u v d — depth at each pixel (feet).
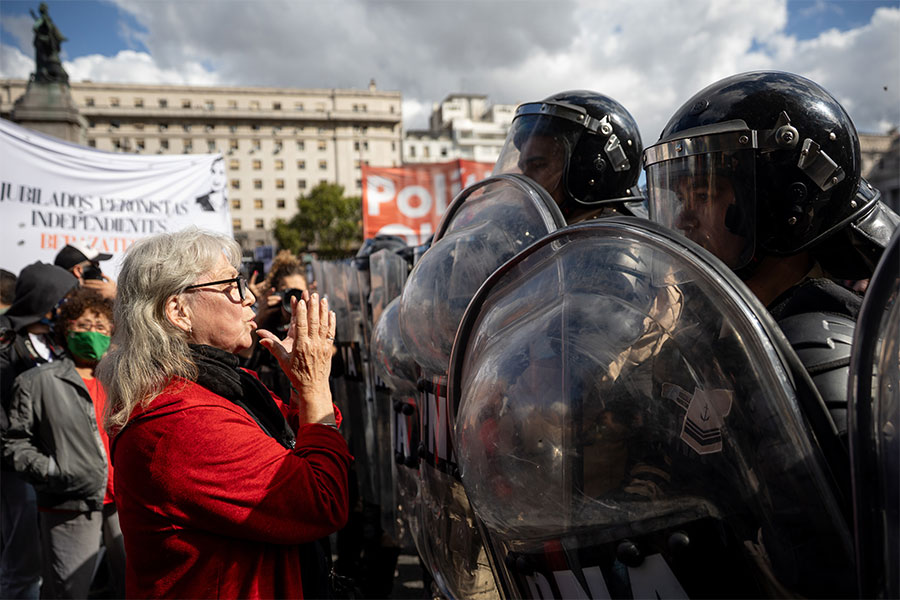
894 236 2.42
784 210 3.55
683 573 2.74
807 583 2.54
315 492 4.14
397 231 24.68
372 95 240.32
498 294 3.94
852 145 3.63
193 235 4.69
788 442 2.57
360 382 11.51
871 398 2.34
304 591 4.62
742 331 2.69
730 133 3.43
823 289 3.47
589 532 3.00
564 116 5.72
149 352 4.16
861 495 2.28
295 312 4.72
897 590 2.22
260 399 4.73
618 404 2.89
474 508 3.62
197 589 3.91
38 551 9.91
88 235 15.99
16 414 8.30
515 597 3.57
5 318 9.87
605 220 3.31
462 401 3.71
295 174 233.76
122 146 223.30
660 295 2.96
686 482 2.76
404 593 11.69
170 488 3.85
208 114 226.79
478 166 24.82
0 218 14.88
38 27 41.47
